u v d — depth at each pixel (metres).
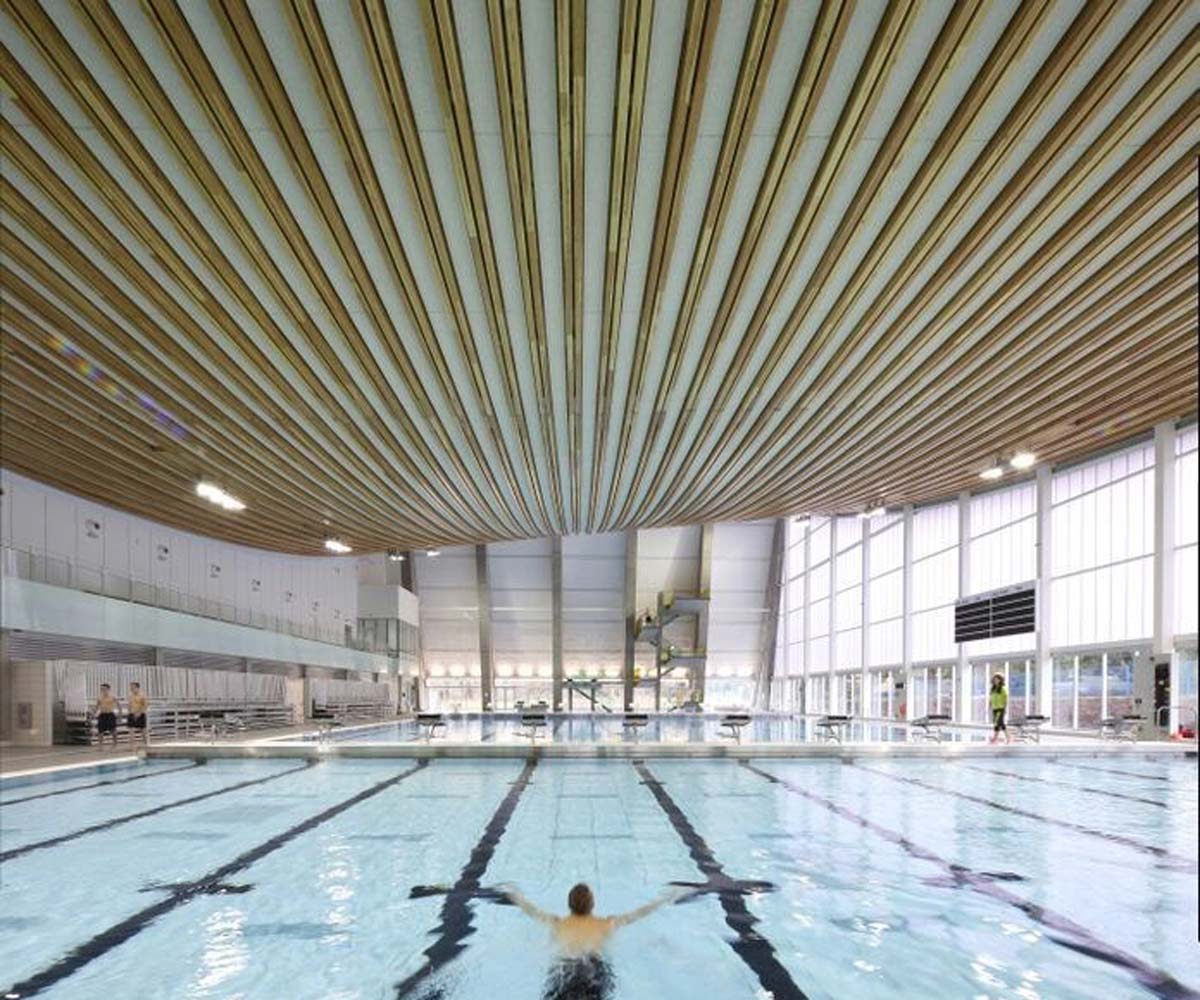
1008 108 5.04
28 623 14.80
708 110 5.07
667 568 35.00
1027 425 12.65
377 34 4.32
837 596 31.34
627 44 4.43
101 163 5.40
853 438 13.06
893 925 4.77
